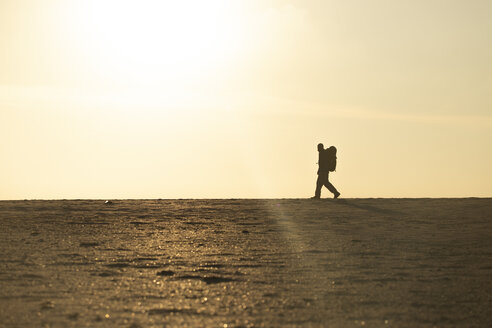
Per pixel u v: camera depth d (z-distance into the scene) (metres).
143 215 31.22
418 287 15.48
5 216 30.47
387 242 22.72
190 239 23.45
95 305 13.36
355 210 33.28
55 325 11.80
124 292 14.62
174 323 12.06
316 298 14.30
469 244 22.25
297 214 31.59
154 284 15.56
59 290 14.72
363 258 19.52
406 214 31.41
